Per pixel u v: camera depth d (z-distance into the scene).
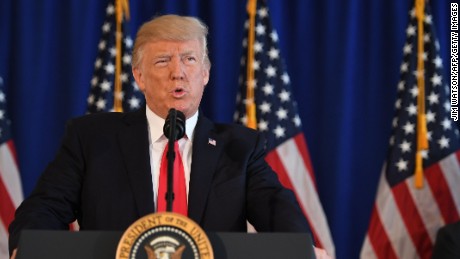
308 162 17.48
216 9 17.98
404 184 17.38
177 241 5.80
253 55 17.73
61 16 17.86
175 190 8.30
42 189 8.15
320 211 17.30
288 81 17.88
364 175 17.84
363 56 18.14
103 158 8.37
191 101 8.66
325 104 17.84
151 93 8.68
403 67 17.78
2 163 17.00
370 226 17.42
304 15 18.30
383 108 17.98
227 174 8.37
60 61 17.70
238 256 6.07
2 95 17.19
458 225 15.94
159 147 8.70
